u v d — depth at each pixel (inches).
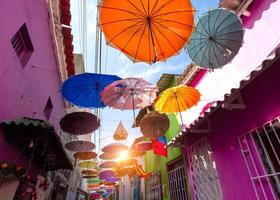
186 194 252.1
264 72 151.5
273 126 144.8
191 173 238.1
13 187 173.3
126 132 357.1
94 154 377.1
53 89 314.7
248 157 160.6
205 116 174.1
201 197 215.5
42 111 270.4
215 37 180.2
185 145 250.7
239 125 172.4
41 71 245.4
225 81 251.0
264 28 198.2
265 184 142.6
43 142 190.1
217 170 193.2
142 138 375.2
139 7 118.7
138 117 374.6
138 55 130.9
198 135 231.6
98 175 624.4
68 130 222.5
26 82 203.3
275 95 142.5
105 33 122.6
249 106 163.0
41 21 228.4
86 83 197.6
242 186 161.6
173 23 124.1
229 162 179.0
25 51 210.1
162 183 328.5
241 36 172.9
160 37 127.9
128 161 438.3
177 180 279.6
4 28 150.0
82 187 1048.8
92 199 1375.5
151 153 408.5
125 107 213.0
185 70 330.6
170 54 132.7
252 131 158.2
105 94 194.2
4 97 159.2
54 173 380.2
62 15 267.1
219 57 186.1
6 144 170.6
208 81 287.7
